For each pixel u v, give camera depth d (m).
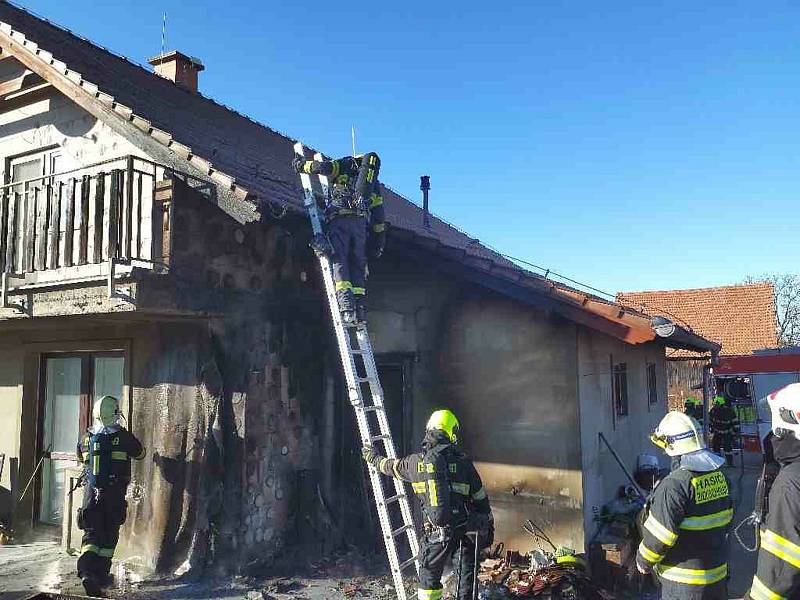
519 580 5.37
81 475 5.84
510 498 6.41
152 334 6.45
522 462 6.40
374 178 5.92
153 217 5.69
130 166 5.39
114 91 6.89
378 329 7.31
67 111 7.39
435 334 7.01
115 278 5.36
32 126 7.70
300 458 6.75
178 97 9.09
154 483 6.15
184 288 5.69
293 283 6.98
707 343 8.99
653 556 3.17
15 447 7.50
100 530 5.32
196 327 6.19
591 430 6.56
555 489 6.21
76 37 8.73
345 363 5.25
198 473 5.93
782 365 15.60
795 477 2.50
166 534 5.95
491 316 6.73
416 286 7.18
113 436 5.51
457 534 4.11
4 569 5.98
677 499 3.13
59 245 6.33
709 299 23.84
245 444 6.10
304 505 6.64
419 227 11.05
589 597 5.22
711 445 13.28
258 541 6.12
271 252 6.73
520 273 6.36
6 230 6.34
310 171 5.64
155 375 6.37
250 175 6.45
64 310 5.78
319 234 5.53
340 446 7.22
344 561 6.41
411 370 7.08
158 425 6.25
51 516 7.23
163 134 5.90
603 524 6.47
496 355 6.66
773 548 2.49
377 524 6.86
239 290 6.30
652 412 9.98
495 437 6.56
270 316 6.62
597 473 6.66
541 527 6.23
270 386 6.50
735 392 13.93
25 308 6.09
